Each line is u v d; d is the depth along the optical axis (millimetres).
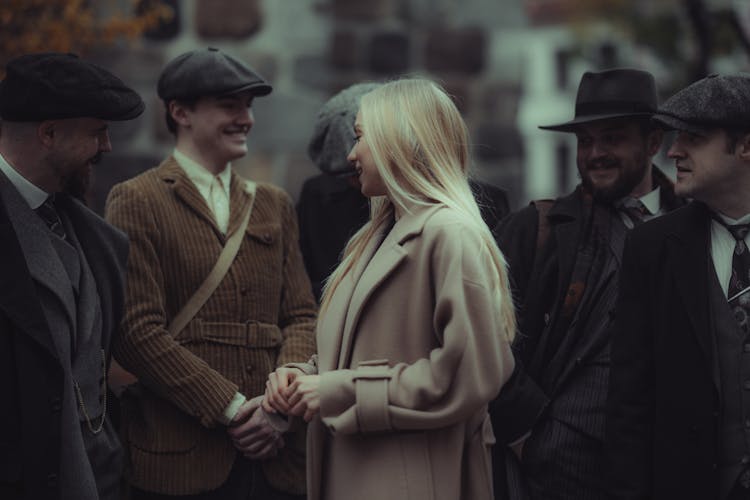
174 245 4301
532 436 4211
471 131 8727
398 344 3449
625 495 3725
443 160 3504
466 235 3387
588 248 4258
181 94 4449
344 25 8281
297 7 8117
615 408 3783
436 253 3395
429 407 3348
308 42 8172
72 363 3670
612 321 4145
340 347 3525
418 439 3412
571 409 4148
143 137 7812
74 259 3723
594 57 17047
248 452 4238
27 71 3609
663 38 14055
